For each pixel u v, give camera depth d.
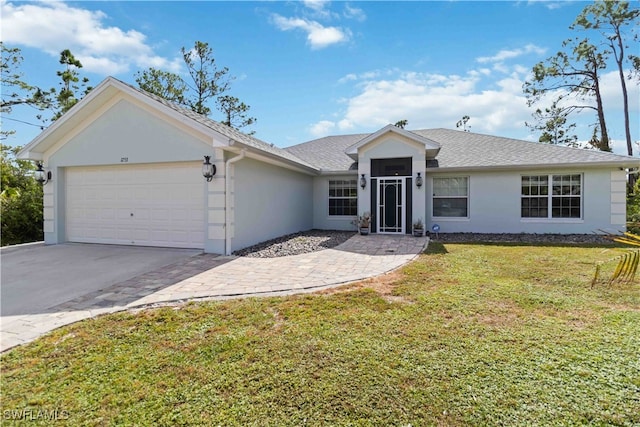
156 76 25.14
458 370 3.19
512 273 6.94
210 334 4.06
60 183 10.91
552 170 13.38
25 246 10.33
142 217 10.22
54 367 3.34
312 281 6.42
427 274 6.89
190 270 7.34
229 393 2.88
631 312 4.65
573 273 6.90
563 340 3.79
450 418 2.54
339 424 2.49
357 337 3.92
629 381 2.97
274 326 4.29
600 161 12.43
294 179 14.52
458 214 14.55
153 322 4.43
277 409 2.67
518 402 2.71
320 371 3.20
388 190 14.09
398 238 12.49
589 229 13.09
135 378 3.12
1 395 2.88
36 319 4.56
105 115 10.23
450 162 14.38
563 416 2.54
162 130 9.66
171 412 2.64
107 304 5.16
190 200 9.70
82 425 2.51
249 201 10.59
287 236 13.27
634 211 16.03
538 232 13.60
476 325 4.24
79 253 9.22
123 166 10.36
